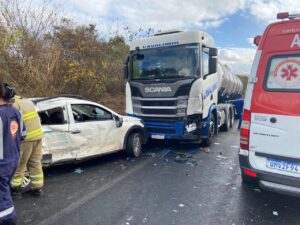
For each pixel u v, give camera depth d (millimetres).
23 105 4184
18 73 8852
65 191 4738
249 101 4039
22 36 8836
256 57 3998
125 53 15086
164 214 3924
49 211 3980
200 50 7238
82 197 4488
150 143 8820
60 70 10117
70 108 5648
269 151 3873
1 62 8523
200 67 7230
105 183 5145
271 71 3887
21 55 9094
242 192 4738
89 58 12383
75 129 5609
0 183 2463
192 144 8555
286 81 3775
